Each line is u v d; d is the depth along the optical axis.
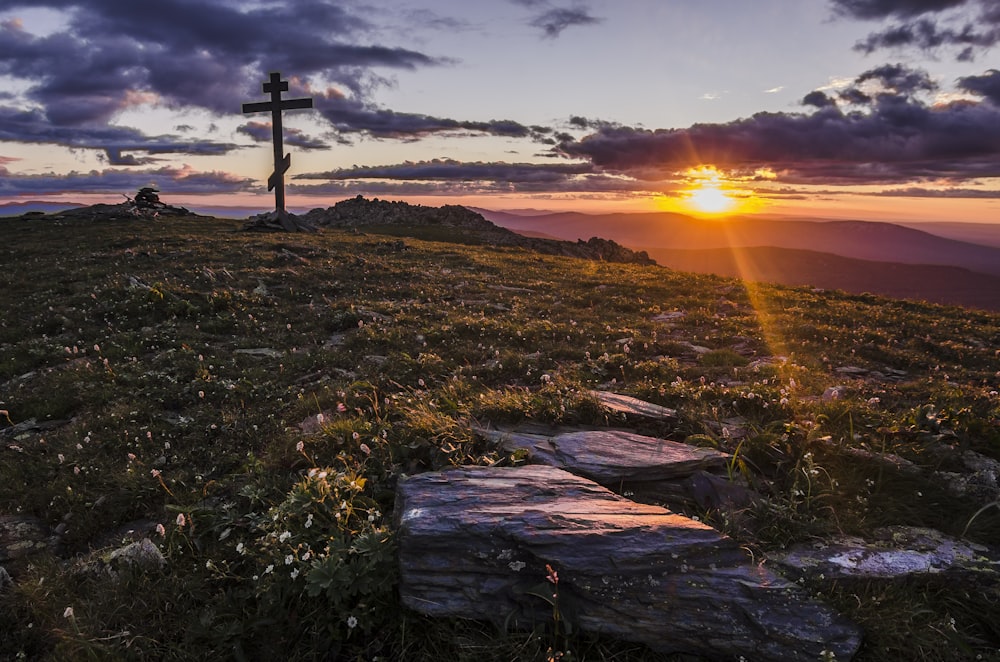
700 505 2.54
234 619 2.07
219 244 14.62
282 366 5.20
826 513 2.42
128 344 5.77
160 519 2.79
